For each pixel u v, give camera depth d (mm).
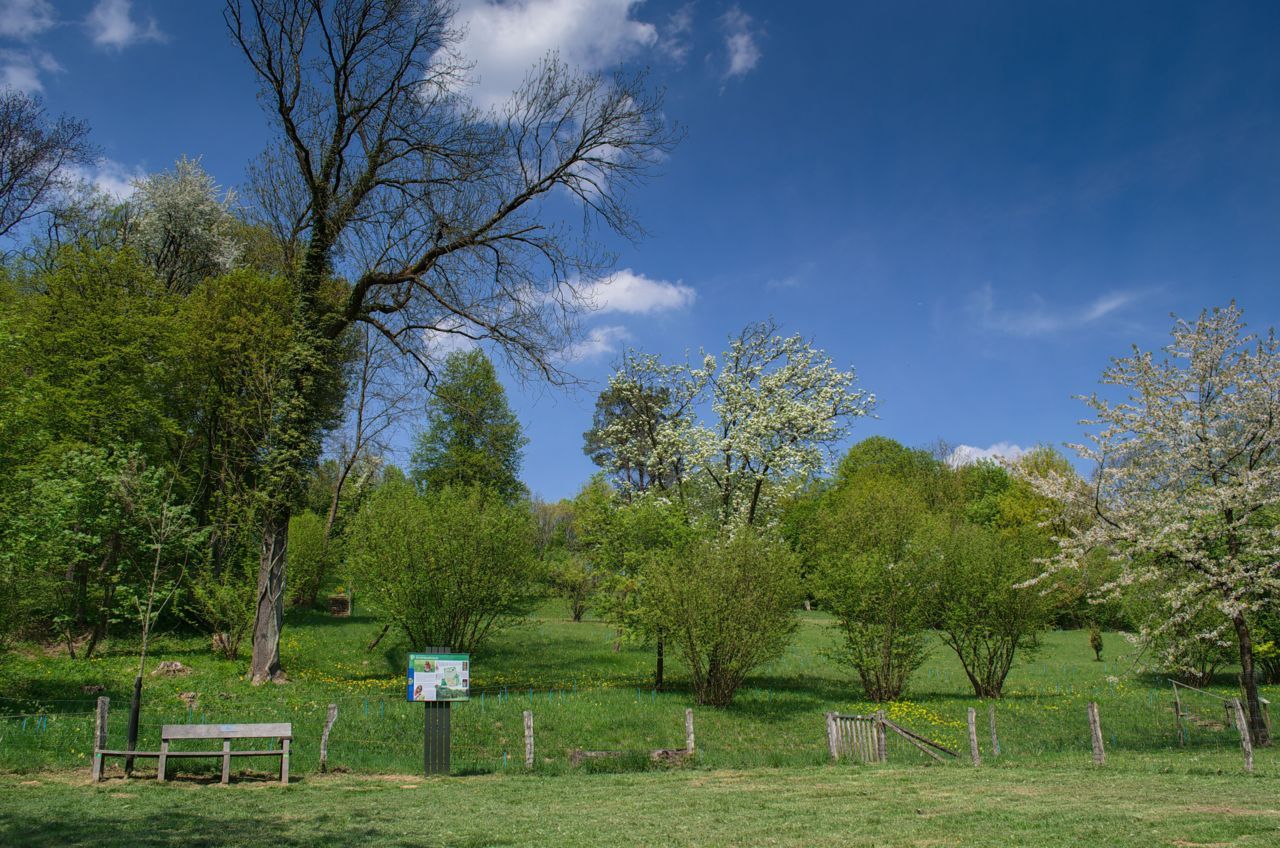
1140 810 9086
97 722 11508
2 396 17859
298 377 23344
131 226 36812
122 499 17156
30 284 33500
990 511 59188
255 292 29438
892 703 21172
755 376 30594
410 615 23375
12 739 12617
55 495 17453
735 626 20062
